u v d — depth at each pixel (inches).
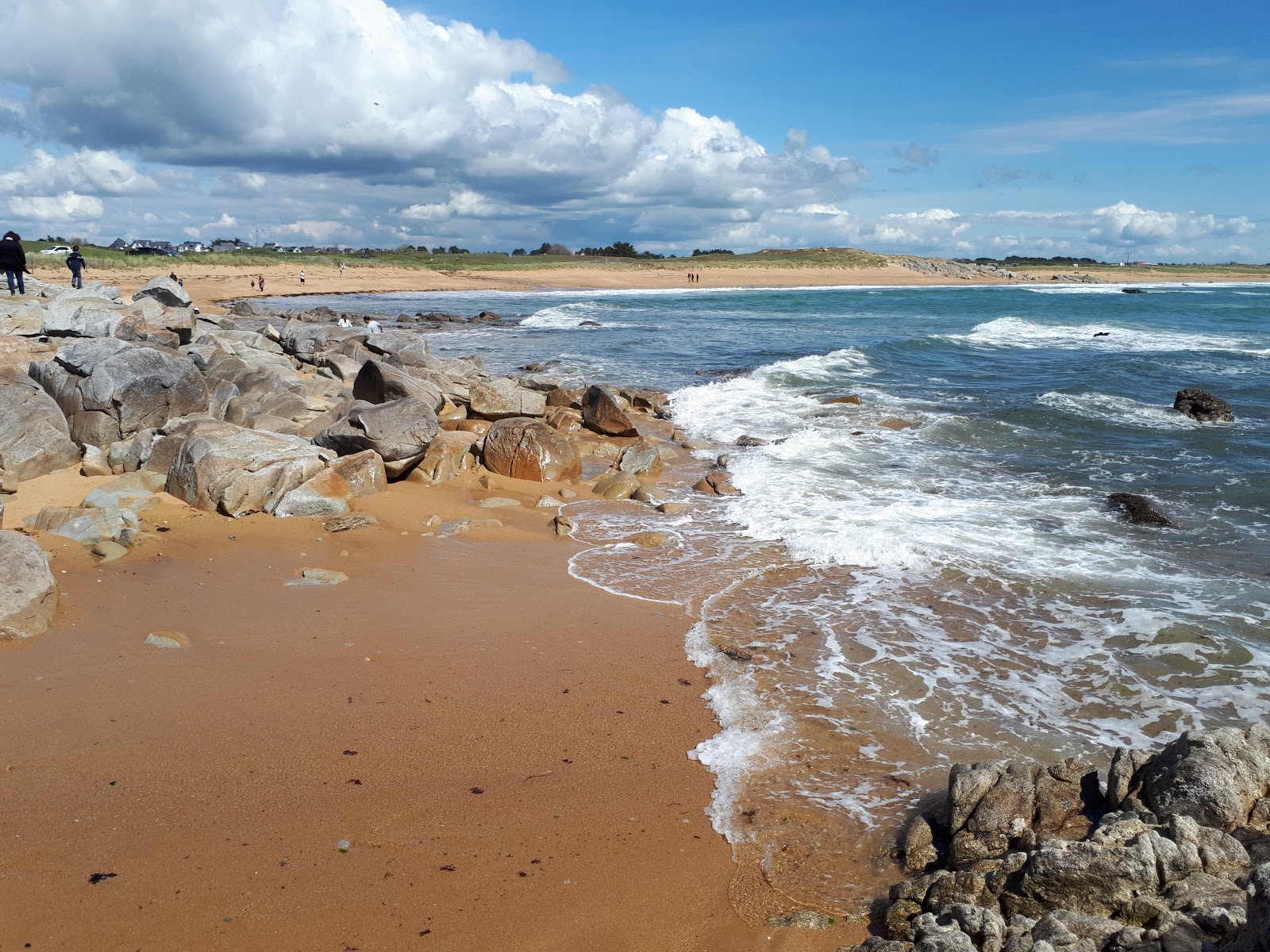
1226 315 1898.4
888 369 966.4
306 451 430.9
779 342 1321.4
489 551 381.4
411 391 582.2
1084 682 266.4
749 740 233.0
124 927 160.2
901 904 165.9
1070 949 141.6
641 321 1726.1
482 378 812.0
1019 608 322.7
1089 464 538.6
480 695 254.2
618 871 181.5
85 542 357.1
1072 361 1027.3
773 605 327.0
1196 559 369.7
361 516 405.1
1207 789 170.2
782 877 181.3
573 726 238.8
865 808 204.5
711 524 425.4
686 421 693.9
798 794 209.8
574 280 3366.1
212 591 323.6
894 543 381.7
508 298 2486.5
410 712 243.0
